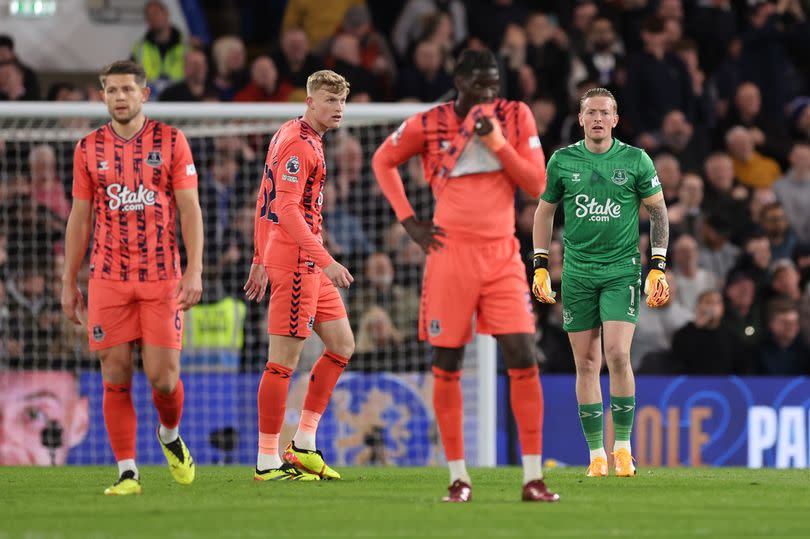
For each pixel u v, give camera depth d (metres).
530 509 17.66
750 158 47.78
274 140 23.33
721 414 35.62
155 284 20.02
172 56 48.16
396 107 34.53
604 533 15.20
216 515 16.94
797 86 51.56
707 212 44.59
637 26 51.66
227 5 50.50
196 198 20.38
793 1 52.84
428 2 51.84
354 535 14.85
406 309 38.19
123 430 20.33
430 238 18.33
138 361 36.53
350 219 41.34
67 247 20.41
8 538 14.67
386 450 34.19
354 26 49.72
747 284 41.28
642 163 24.72
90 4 48.84
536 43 48.56
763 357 40.62
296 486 22.00
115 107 19.86
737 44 51.50
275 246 22.98
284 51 47.22
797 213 47.03
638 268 24.98
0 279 37.81
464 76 18.12
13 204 38.78
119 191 19.95
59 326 37.09
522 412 18.48
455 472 18.88
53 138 38.47
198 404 35.25
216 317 36.34
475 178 18.28
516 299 18.23
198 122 40.50
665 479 24.11
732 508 18.42
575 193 24.70
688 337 39.38
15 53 47.28
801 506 18.89
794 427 35.84
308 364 34.88
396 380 34.34
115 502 18.81
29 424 34.47
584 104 24.88
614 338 24.70
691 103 48.12
